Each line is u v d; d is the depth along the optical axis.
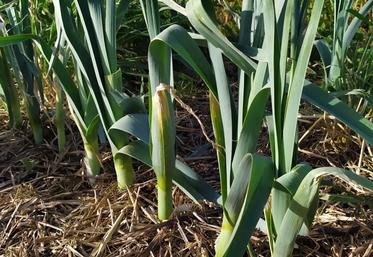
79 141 0.90
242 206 0.57
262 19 0.61
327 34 1.11
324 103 0.55
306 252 0.69
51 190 0.81
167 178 0.67
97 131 0.79
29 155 0.87
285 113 0.54
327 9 1.12
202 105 0.98
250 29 0.63
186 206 0.74
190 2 0.57
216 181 0.81
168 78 0.63
